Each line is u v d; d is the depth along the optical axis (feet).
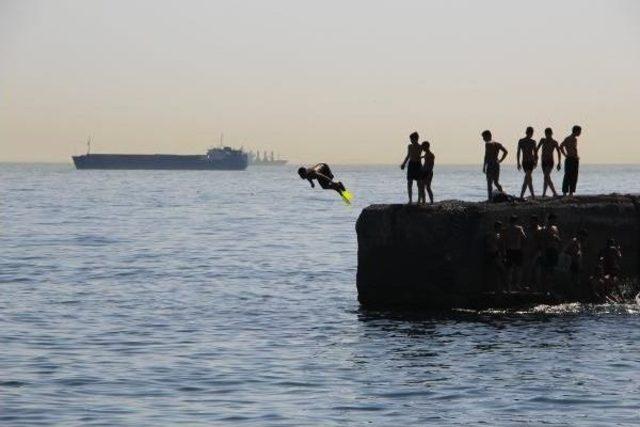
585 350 146.20
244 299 204.13
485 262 181.06
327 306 193.36
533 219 184.14
